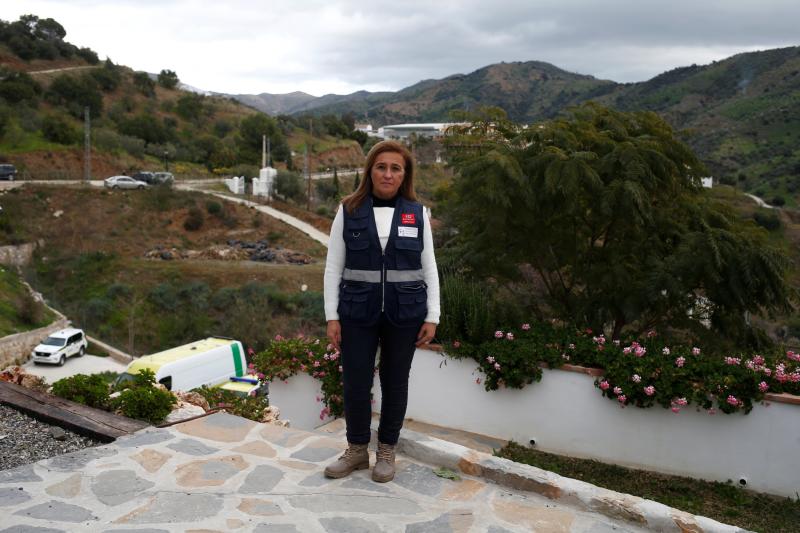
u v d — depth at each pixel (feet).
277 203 160.56
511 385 19.35
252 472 10.66
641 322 26.55
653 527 9.32
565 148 24.03
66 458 11.05
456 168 27.99
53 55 275.59
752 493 16.63
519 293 27.63
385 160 9.81
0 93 206.59
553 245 26.37
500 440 19.88
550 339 20.02
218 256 124.88
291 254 127.13
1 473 10.32
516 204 23.86
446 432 20.42
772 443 16.57
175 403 16.01
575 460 18.65
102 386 15.55
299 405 21.70
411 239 9.83
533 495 10.34
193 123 261.24
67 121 196.03
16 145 174.40
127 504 9.27
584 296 26.25
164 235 135.13
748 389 16.58
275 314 100.53
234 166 227.61
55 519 8.68
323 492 9.98
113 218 135.74
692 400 16.99
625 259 25.66
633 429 18.13
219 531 8.50
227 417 13.60
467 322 20.35
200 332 97.66
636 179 22.24
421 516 9.34
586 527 9.31
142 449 11.55
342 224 10.03
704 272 21.95
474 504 9.87
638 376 17.49
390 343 10.19
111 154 190.29
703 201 25.99
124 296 105.91
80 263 118.21
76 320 100.01
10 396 14.71
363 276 9.84
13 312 91.61
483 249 26.71
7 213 128.36
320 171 248.52
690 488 16.85
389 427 10.62
